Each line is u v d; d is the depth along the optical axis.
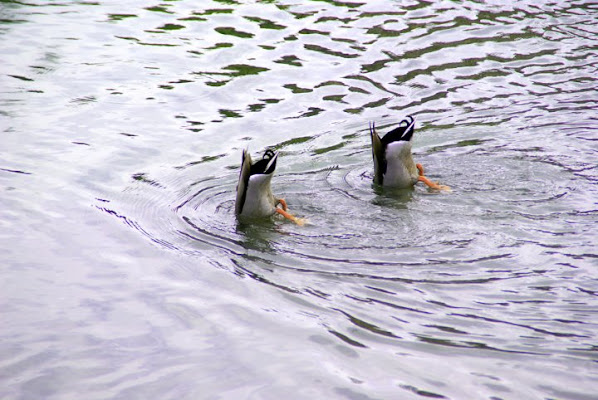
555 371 6.29
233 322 7.16
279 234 9.31
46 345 6.71
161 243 8.99
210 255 8.71
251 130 12.88
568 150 11.77
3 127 12.52
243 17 19.05
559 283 7.84
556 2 20.56
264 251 8.80
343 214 9.89
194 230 9.42
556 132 12.55
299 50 16.75
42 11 19.36
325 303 7.53
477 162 11.44
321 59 16.23
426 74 15.45
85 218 9.55
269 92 14.57
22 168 11.01
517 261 8.36
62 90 14.35
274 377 6.23
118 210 9.86
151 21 18.73
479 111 13.59
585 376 6.21
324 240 9.12
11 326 7.02
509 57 16.38
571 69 15.62
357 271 8.24
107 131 12.62
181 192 10.58
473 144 12.16
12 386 6.10
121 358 6.52
